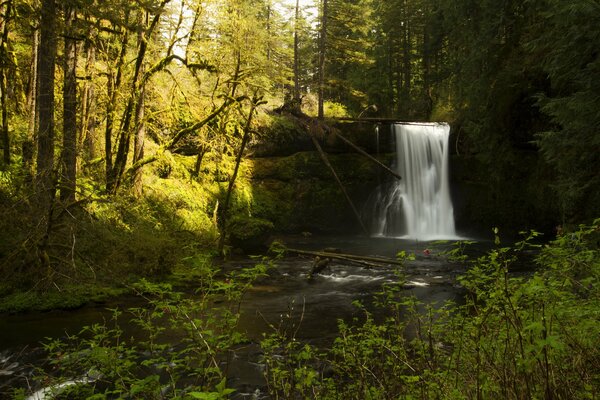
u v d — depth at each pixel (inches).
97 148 613.9
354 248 735.1
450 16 783.1
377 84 1342.3
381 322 319.3
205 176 769.6
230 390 81.2
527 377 103.0
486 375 116.0
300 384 150.9
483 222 872.3
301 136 902.4
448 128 910.4
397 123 940.0
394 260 562.3
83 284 379.6
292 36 1145.4
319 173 905.5
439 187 908.0
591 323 113.6
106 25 526.9
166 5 546.0
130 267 425.7
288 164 885.8
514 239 824.9
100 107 553.3
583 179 362.3
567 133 349.4
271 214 837.2
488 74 671.8
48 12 374.6
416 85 1438.2
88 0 360.2
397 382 144.4
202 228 649.0
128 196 535.8
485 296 133.6
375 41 1337.4
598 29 308.5
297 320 331.0
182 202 673.6
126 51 531.5
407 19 1248.8
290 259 608.7
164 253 448.8
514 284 121.9
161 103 645.9
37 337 287.0
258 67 655.1
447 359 142.6
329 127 887.7
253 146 864.3
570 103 320.5
